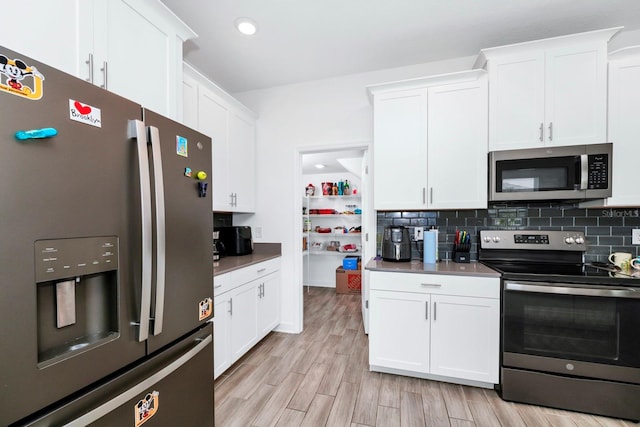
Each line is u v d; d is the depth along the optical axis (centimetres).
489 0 178
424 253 227
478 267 207
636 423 161
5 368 63
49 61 101
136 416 96
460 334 192
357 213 480
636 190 185
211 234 141
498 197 205
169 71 158
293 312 292
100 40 120
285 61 250
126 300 93
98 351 84
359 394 188
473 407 175
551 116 197
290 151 296
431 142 221
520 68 203
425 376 203
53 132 71
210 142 142
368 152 275
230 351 206
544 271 187
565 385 171
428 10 187
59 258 74
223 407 175
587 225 218
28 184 68
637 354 162
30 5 96
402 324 203
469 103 214
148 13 145
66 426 74
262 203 304
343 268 460
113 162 89
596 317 168
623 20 197
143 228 95
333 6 183
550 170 197
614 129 188
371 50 234
